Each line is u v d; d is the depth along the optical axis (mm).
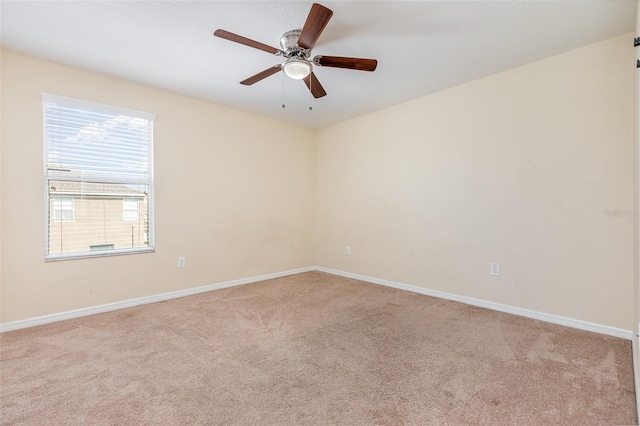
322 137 4938
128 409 1582
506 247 2975
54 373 1922
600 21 2172
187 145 3625
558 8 2037
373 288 3922
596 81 2465
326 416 1525
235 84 3264
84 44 2494
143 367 1994
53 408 1589
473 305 3203
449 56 2672
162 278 3443
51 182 2812
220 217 3914
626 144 2346
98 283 3027
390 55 2654
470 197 3225
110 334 2504
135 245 3295
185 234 3615
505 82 2951
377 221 4156
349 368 1973
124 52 2617
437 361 2053
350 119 4484
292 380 1842
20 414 1542
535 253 2797
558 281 2674
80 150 2951
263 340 2389
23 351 2213
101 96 3031
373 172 4195
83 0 1963
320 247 5000
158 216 3416
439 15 2117
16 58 2623
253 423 1482
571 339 2361
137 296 3268
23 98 2654
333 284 4129
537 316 2785
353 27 2248
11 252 2607
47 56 2682
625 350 2172
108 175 3113
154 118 3367
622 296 2379
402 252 3871
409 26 2242
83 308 2938
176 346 2291
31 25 2229
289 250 4699
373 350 2215
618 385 1761
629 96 2328
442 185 3455
